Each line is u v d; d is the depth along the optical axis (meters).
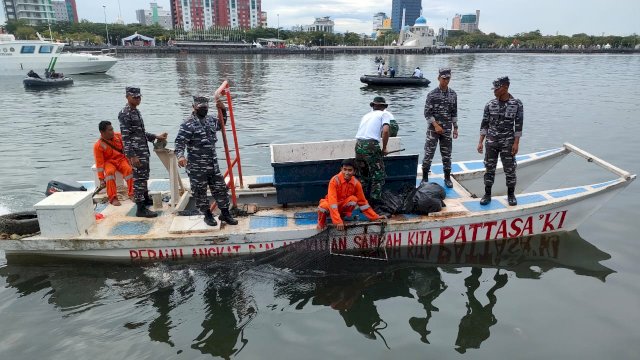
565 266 5.87
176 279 5.54
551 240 6.59
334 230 5.89
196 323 4.69
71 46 93.62
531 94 25.17
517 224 6.46
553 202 6.40
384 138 6.01
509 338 4.41
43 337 4.44
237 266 5.75
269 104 22.00
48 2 131.38
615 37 126.38
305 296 5.21
